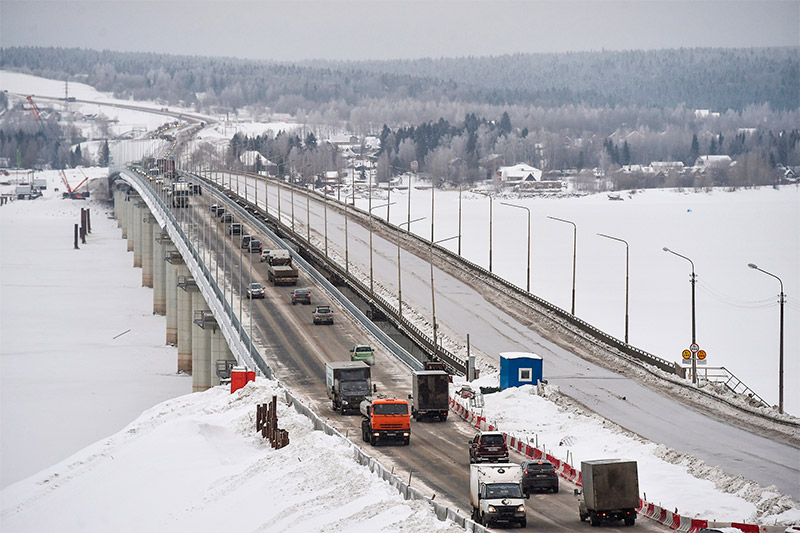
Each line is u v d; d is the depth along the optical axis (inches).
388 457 4729.3
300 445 4936.0
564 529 3560.5
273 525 3991.1
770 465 4525.1
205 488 4840.1
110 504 4977.9
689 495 3949.3
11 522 5187.0
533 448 4722.0
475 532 3127.5
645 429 5349.4
